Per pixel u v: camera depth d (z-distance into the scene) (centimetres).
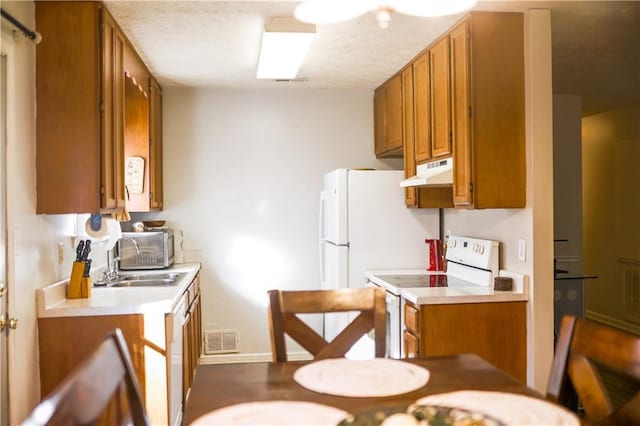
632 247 570
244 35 316
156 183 421
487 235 340
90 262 293
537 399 145
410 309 302
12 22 223
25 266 243
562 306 409
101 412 104
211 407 142
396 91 411
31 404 248
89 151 261
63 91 260
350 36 319
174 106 454
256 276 462
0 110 226
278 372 173
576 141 510
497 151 289
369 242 396
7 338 226
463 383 159
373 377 166
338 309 204
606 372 423
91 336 258
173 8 272
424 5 204
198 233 457
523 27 290
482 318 290
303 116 467
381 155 462
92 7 260
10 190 228
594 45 341
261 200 463
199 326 432
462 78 295
